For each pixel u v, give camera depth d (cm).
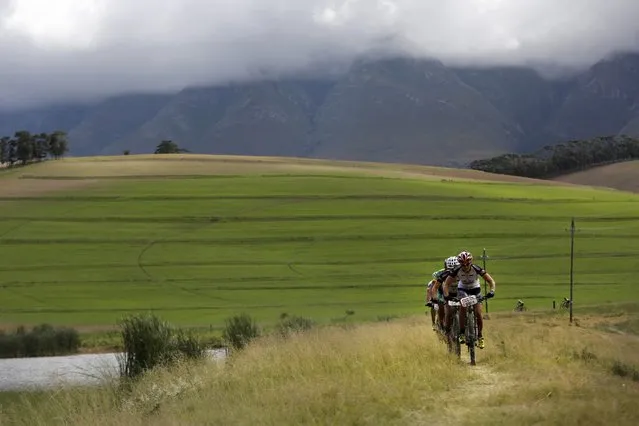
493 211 12825
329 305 7719
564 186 16512
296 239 11188
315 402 1189
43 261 10175
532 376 1362
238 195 13775
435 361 1501
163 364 1922
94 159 19000
